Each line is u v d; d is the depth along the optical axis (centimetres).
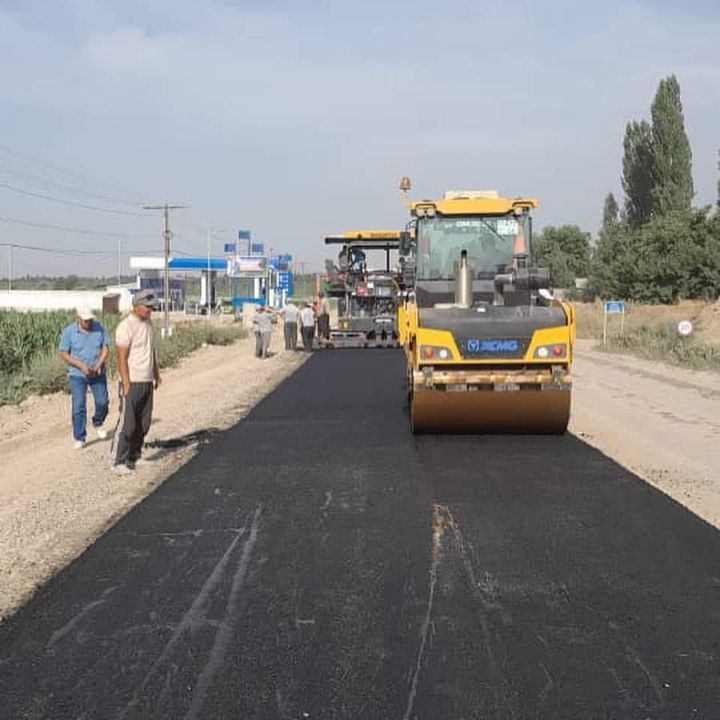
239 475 989
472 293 1292
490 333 1148
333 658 497
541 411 1173
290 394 1802
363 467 1026
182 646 516
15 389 1839
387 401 1656
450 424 1195
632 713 432
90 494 906
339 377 2156
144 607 580
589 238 9769
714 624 546
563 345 1150
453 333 1152
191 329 3941
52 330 2584
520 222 1505
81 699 452
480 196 1587
